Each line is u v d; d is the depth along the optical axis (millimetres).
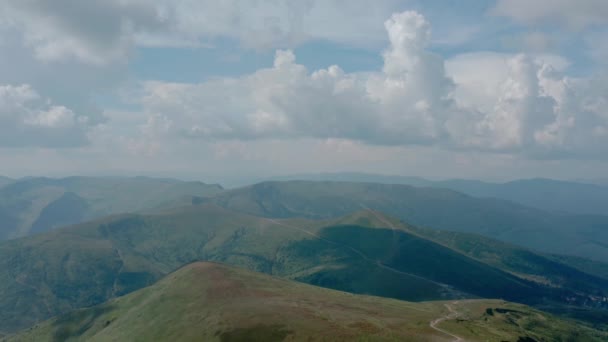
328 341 131000
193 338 155375
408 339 134750
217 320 162750
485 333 159875
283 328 144000
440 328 156250
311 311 161625
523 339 169875
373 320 153750
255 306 170500
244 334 144500
